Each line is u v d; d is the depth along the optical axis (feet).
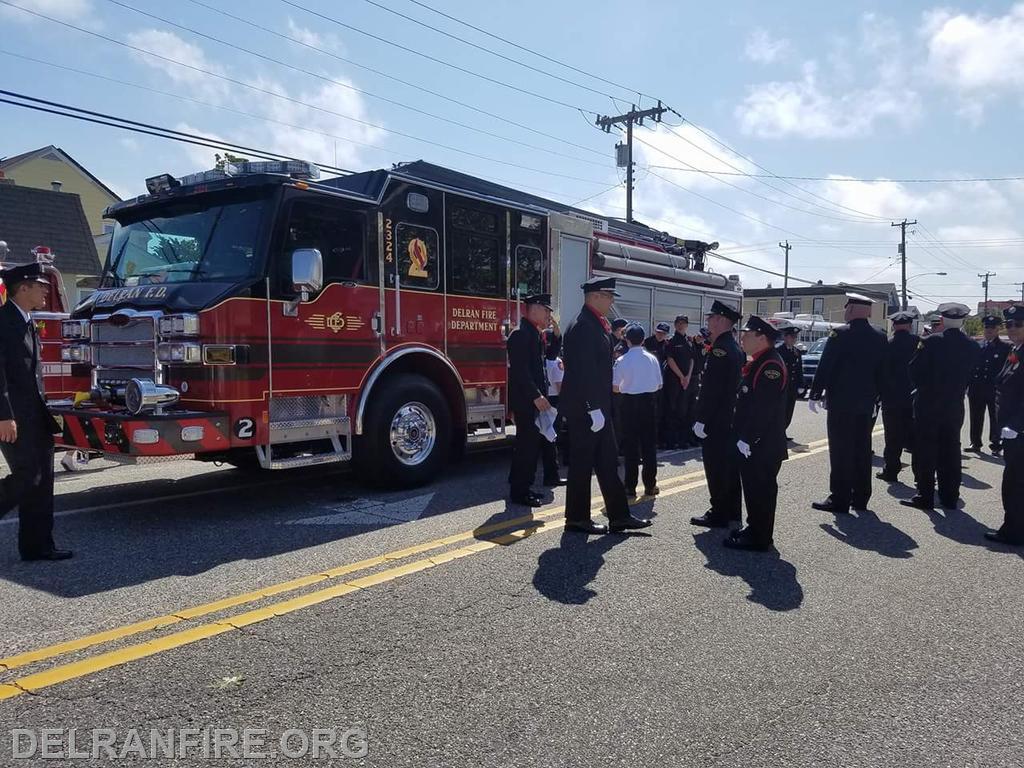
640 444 24.44
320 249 22.02
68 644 12.21
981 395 37.45
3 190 79.77
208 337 19.35
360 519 20.85
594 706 10.47
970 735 10.00
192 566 16.46
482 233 27.89
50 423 16.88
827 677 11.57
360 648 12.18
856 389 22.70
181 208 22.74
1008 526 19.51
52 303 29.43
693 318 46.16
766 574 16.58
